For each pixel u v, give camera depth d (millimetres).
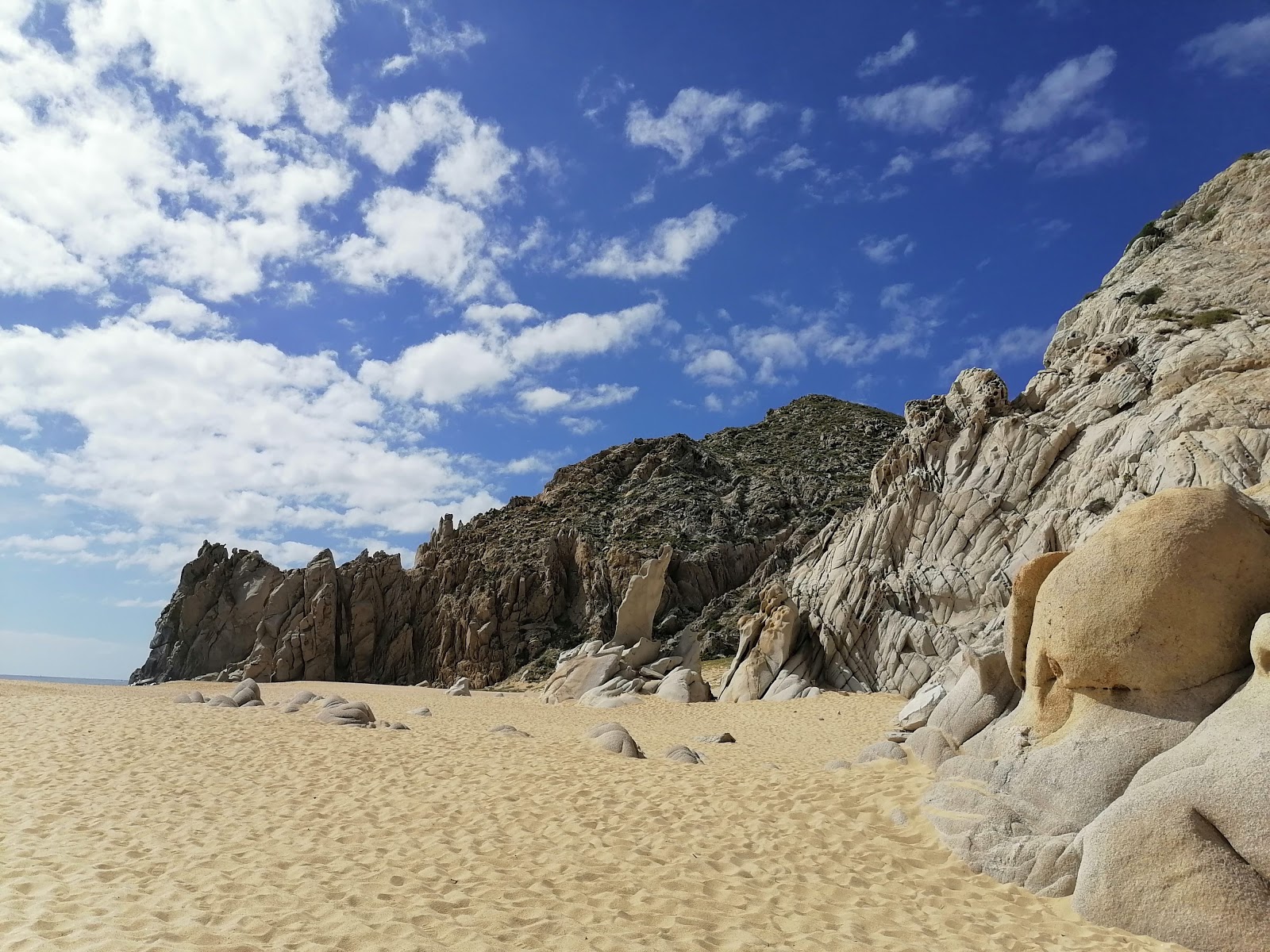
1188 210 46750
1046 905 6594
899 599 31562
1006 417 33250
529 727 23812
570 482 78938
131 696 26266
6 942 5047
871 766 11062
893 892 6875
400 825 8859
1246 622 7219
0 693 25062
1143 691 7441
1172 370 29781
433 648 58531
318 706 22359
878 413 105562
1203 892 5656
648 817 9234
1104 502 27422
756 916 6242
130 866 7027
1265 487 8695
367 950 5223
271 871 6965
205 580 61688
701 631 49281
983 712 10086
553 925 5855
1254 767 5859
